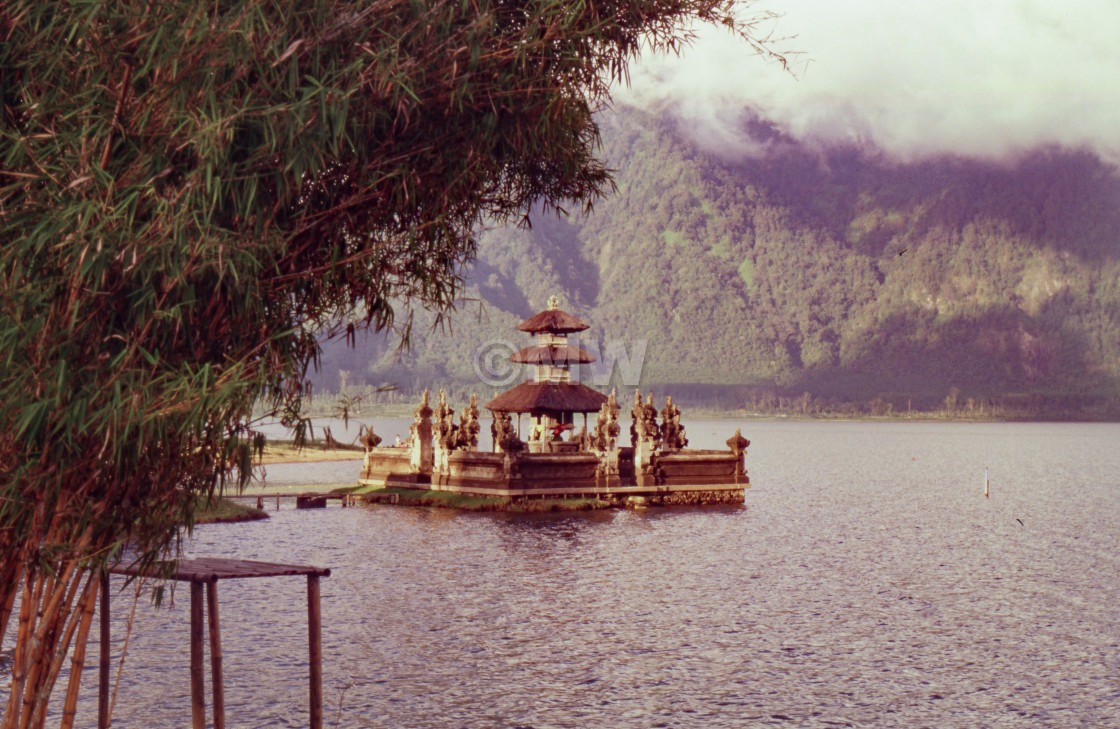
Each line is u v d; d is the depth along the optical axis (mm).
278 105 7629
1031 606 37344
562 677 25672
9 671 23094
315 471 112688
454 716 22000
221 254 7426
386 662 26859
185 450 8617
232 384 7691
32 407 7301
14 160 7660
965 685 25391
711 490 75688
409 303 9852
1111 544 59094
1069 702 23875
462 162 9070
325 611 34000
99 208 7258
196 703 13531
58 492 8148
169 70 7355
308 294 9117
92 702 21828
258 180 8047
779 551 52875
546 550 50875
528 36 8609
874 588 41406
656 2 9242
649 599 37812
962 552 54469
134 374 7648
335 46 8094
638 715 22375
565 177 10609
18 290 7371
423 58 8367
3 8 7586
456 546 51812
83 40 7430
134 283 7750
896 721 22203
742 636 31219
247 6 7434
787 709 23000
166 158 7641
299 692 23234
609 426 71625
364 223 9086
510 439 68375
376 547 51062
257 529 58406
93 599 10352
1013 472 151500
